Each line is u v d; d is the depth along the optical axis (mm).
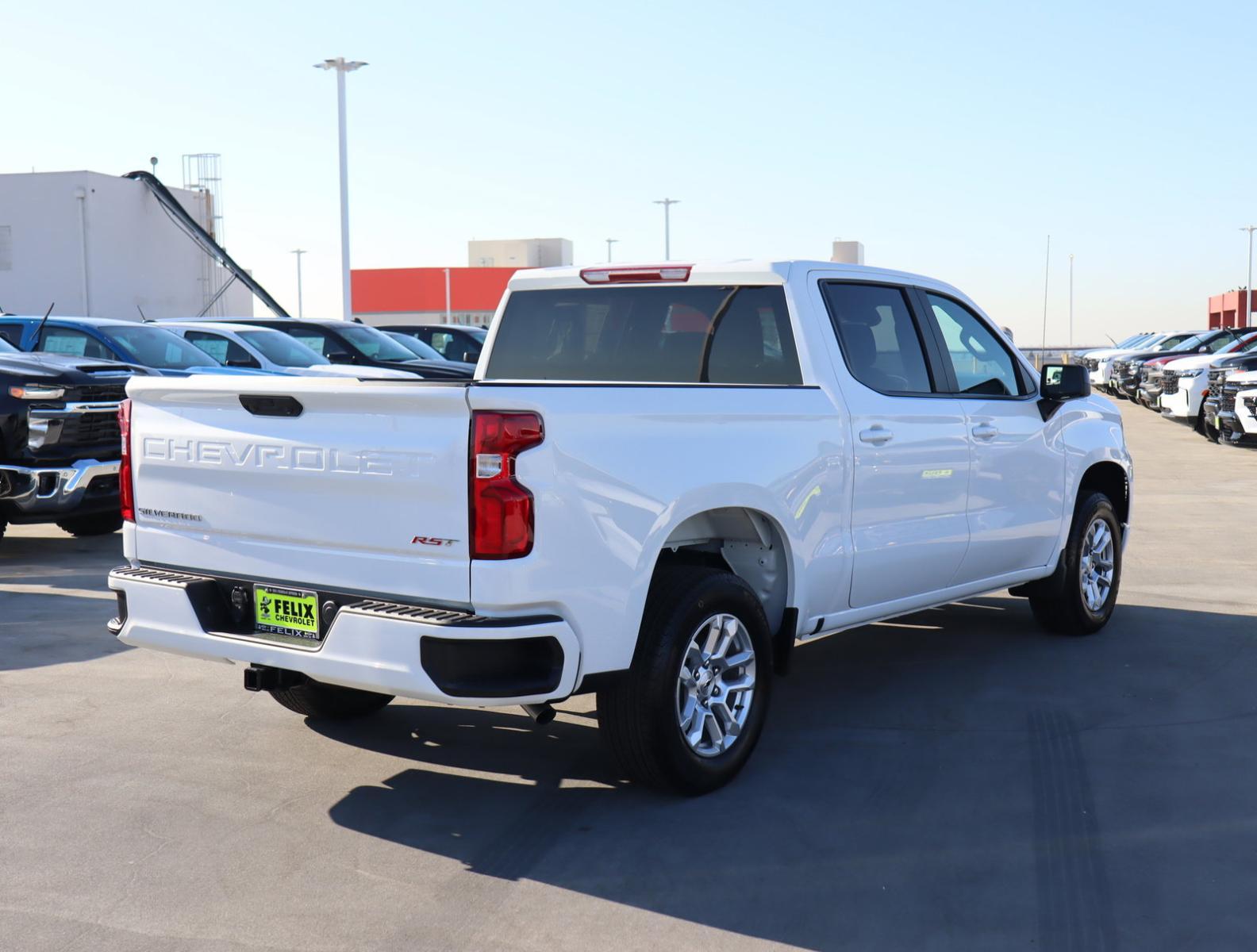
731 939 3572
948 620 7805
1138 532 11570
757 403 4910
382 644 4043
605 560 4215
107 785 4824
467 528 3947
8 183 46156
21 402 9367
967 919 3691
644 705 4457
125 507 4859
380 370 15305
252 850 4203
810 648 7066
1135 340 41094
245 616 4539
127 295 48062
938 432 5906
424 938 3574
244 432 4430
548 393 4078
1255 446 20016
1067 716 5734
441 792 4766
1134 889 3896
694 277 5641
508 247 90375
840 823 4438
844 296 5664
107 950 3486
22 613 7871
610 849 4211
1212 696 6047
